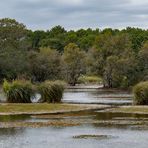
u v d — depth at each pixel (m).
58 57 137.12
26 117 41.41
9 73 126.12
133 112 44.47
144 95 52.59
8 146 25.95
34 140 28.08
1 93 70.19
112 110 46.62
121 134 30.02
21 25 135.75
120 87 113.62
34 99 58.47
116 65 113.69
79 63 135.50
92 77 151.25
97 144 26.41
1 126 34.69
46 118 40.34
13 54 127.94
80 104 53.78
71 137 29.16
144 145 25.86
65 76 135.62
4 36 131.00
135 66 115.31
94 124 35.44
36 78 133.00
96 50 119.12
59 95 56.12
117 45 119.19
